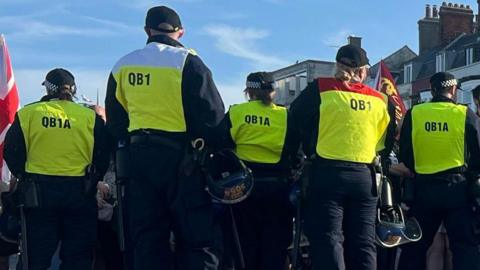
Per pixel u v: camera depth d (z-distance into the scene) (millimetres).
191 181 4414
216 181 4676
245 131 5727
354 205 4949
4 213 5633
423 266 5723
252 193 5660
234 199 4656
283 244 5789
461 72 44031
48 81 5582
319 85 5051
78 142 5418
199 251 4449
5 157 5406
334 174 4848
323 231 4852
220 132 4426
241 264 5516
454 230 5516
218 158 4887
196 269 4406
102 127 5559
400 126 5863
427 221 5660
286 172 5797
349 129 4898
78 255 5414
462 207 5480
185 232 4414
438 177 5523
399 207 5410
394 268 6297
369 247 4930
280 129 5742
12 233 5559
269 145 5715
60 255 5445
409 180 5742
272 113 5789
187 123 4430
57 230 5414
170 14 4609
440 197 5504
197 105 4375
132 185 4453
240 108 5773
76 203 5367
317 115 4977
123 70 4523
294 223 5559
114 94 4570
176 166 4391
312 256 4930
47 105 5430
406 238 5215
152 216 4434
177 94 4402
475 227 5453
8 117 7270
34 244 5305
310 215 4934
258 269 5828
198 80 4395
